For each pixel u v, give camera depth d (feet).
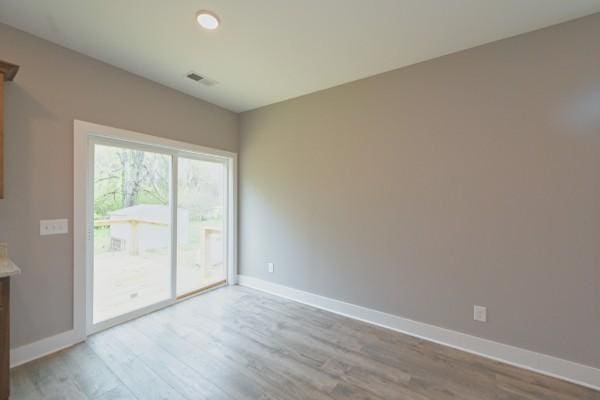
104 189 8.50
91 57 7.89
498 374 6.47
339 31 6.73
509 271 6.93
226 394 5.76
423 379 6.28
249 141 12.40
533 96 6.61
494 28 6.56
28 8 5.91
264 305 10.42
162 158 10.09
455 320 7.64
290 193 11.06
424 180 8.08
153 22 6.41
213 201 12.17
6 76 5.98
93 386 5.93
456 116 7.59
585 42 6.08
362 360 6.98
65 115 7.39
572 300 6.24
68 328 7.47
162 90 9.66
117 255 8.84
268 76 9.10
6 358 5.41
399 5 5.83
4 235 6.49
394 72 8.58
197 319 9.20
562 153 6.31
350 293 9.52
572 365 6.22
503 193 6.98
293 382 6.15
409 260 8.36
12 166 6.58
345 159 9.58
